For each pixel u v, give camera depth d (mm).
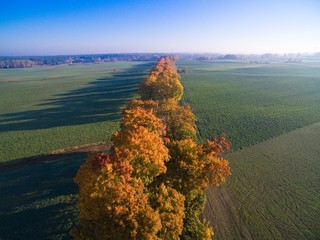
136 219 26375
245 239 33656
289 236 33844
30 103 125062
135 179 30188
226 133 70625
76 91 155125
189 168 34062
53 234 35656
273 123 77625
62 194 44250
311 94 120250
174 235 28297
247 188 44281
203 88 143625
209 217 37656
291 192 42906
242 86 150625
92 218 27797
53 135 75938
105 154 33719
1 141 72938
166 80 92562
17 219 38906
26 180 49906
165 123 54000
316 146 60125
